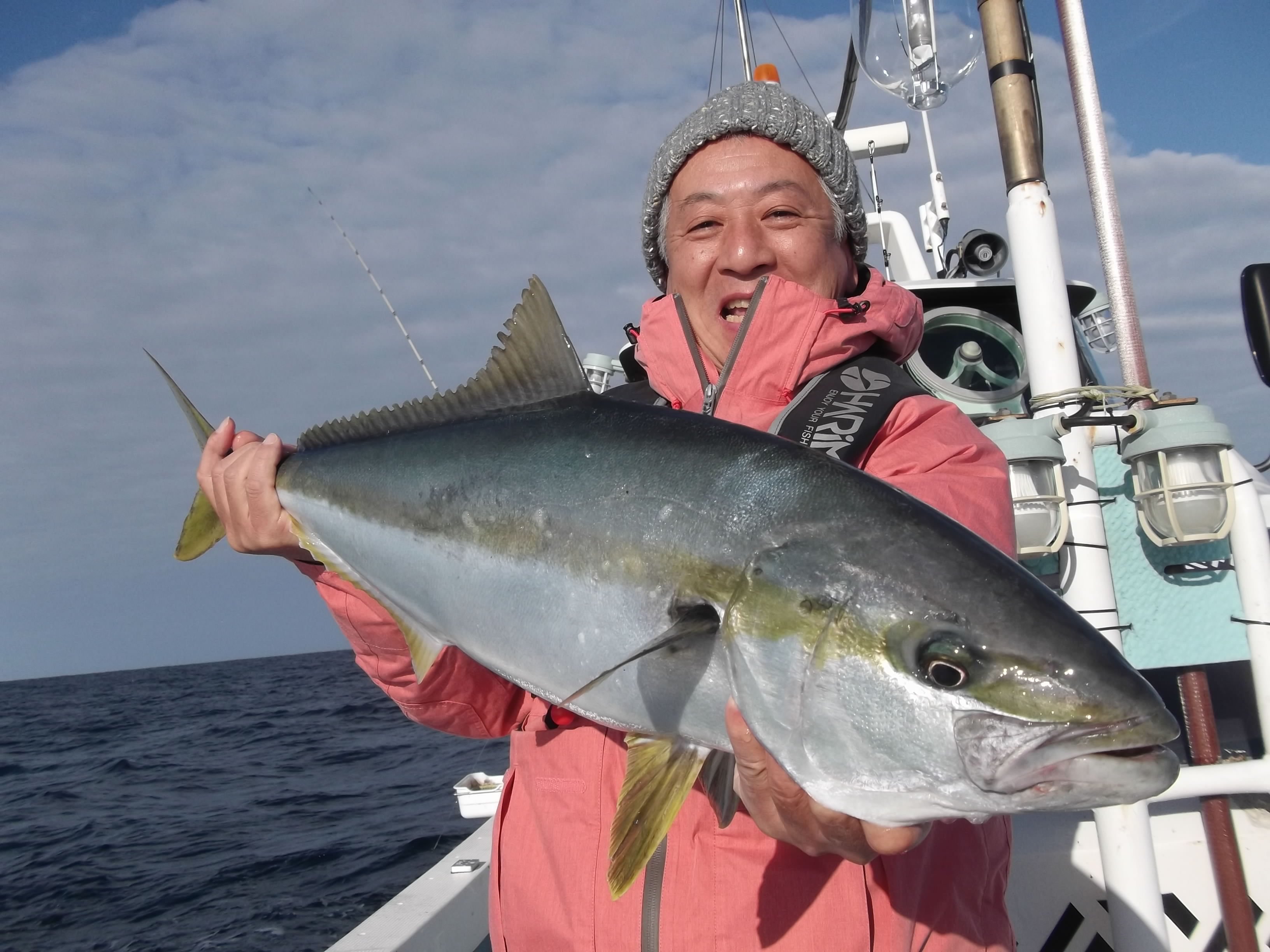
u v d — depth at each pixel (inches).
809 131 84.4
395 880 361.7
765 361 77.5
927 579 56.2
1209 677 151.9
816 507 61.1
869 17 164.1
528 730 80.0
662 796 63.2
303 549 91.0
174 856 442.3
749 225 83.3
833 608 57.4
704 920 64.8
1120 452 120.2
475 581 77.2
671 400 84.6
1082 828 121.1
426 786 571.5
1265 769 107.9
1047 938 116.9
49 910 368.8
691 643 63.2
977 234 184.5
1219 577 119.1
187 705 1654.8
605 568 68.5
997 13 121.7
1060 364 116.3
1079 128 132.2
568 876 71.2
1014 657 52.9
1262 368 96.2
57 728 1354.6
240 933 314.8
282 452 94.8
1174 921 119.2
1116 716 50.8
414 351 98.6
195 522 106.5
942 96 162.9
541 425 77.5
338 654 5689.0
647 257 99.3
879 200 220.1
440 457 82.3
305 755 788.0
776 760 57.6
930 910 67.1
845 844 58.2
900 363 88.5
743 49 201.0
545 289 79.4
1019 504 110.8
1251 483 112.7
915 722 54.4
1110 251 128.0
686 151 87.6
